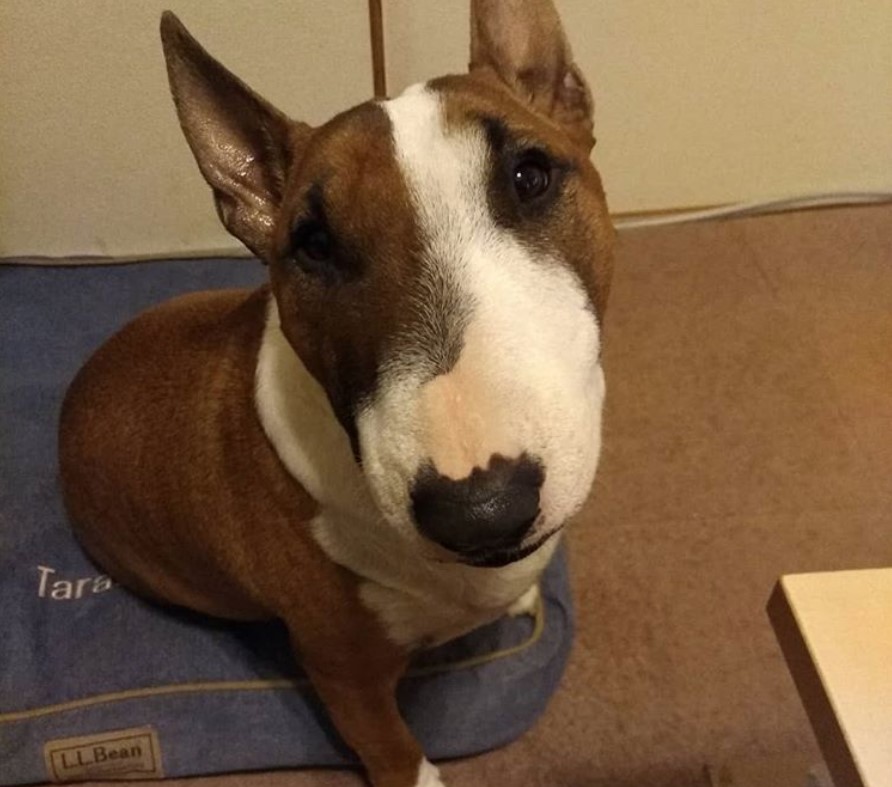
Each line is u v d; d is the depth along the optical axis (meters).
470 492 0.36
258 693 0.70
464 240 0.40
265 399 0.53
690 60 0.94
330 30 0.89
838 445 0.85
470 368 0.37
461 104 0.42
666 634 0.76
